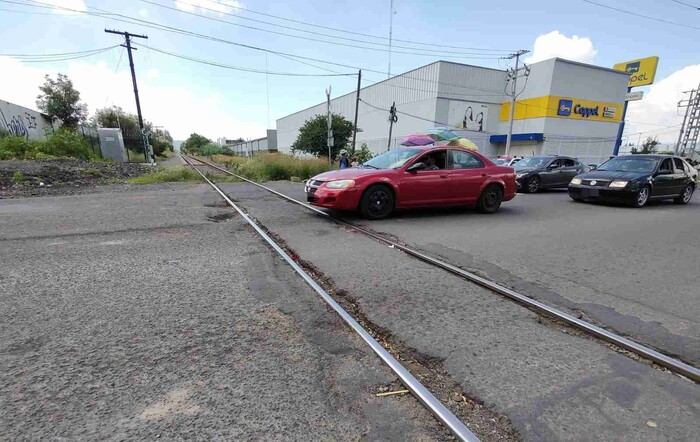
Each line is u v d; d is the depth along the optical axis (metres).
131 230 5.91
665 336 2.78
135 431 1.74
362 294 3.46
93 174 15.69
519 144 39.69
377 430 1.78
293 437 1.72
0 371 2.20
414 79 39.31
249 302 3.21
